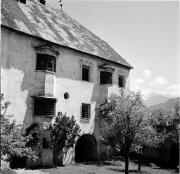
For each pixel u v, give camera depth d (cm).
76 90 2612
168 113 3106
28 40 2230
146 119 1947
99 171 2166
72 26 3188
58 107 2406
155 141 2400
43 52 2277
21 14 2456
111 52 3284
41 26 2533
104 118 2752
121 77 3195
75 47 2633
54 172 1992
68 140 2417
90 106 2762
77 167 2306
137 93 1936
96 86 2864
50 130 2294
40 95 2239
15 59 2109
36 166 2161
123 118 1881
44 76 2266
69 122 2402
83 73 2778
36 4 2978
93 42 3189
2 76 2000
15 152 1314
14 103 2072
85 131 2673
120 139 1902
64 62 2512
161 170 2655
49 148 2269
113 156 2997
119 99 1973
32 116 2198
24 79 2161
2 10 2233
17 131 1327
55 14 3133
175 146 3238
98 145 2823
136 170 2414
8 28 2055
